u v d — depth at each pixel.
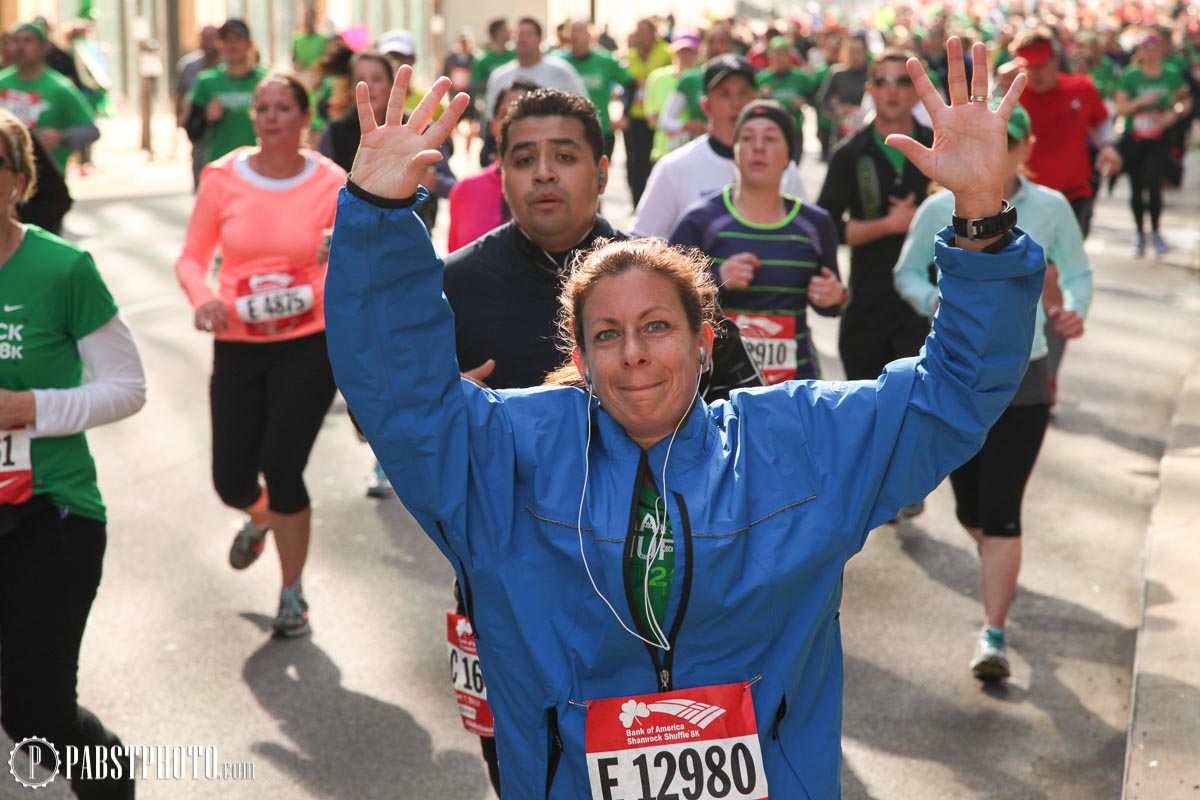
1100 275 11.88
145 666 4.52
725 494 2.16
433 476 2.18
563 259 3.30
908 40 18.77
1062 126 8.32
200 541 5.78
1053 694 4.36
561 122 3.22
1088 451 7.04
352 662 4.59
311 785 3.78
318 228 4.72
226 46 10.62
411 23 35.47
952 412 2.18
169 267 12.07
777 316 4.68
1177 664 4.19
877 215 5.72
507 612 2.20
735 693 2.15
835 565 2.20
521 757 2.22
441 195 6.86
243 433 4.78
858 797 3.71
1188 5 48.62
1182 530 5.39
